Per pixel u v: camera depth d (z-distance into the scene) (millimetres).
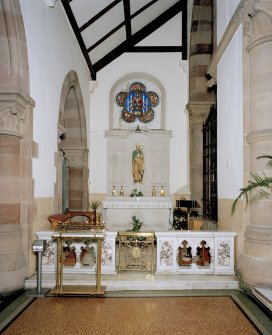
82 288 5387
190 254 6559
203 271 5984
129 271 6113
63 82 8609
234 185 6367
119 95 13898
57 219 6680
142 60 13320
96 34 10695
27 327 4039
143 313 4500
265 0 5113
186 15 12906
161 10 12547
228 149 6820
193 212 10875
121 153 13164
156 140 13141
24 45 5699
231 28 6383
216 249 5996
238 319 4309
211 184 10070
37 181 6395
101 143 13164
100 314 4457
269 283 5195
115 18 10445
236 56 6375
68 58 9102
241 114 6000
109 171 13117
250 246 5520
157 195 12984
